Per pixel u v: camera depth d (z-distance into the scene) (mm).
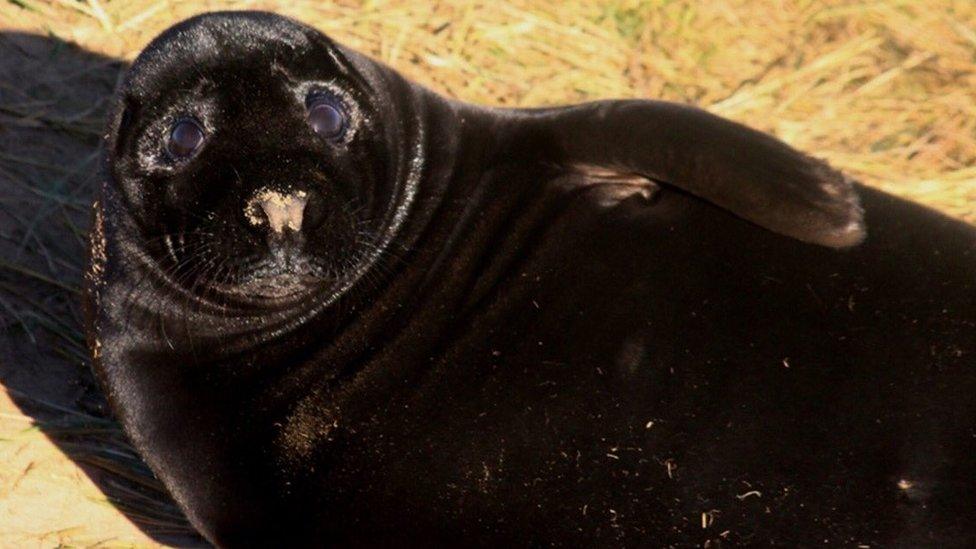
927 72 12242
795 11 12711
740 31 12422
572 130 7516
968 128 11695
